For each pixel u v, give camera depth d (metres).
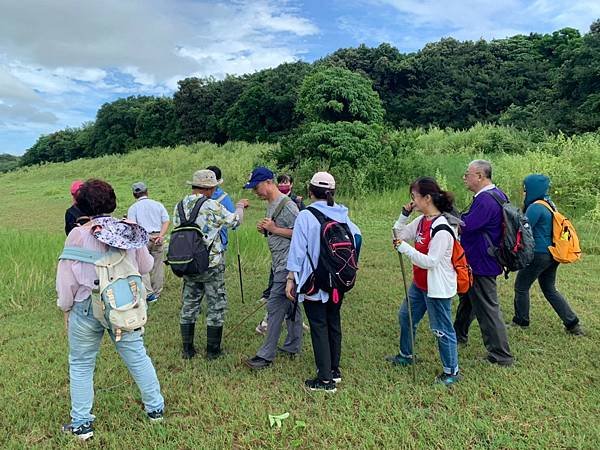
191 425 3.55
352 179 15.16
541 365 4.40
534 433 3.37
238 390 4.05
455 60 37.78
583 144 13.88
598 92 24.73
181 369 4.52
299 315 4.70
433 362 4.55
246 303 6.46
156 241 6.40
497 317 4.41
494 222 4.30
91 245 3.21
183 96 42.81
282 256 4.40
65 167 31.44
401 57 39.44
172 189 19.94
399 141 16.94
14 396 3.94
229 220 4.57
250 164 19.81
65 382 4.23
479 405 3.74
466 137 21.91
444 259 3.92
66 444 3.32
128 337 3.40
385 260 8.62
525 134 21.94
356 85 18.11
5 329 5.50
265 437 3.39
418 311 4.37
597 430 3.35
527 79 35.22
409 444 3.25
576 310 5.93
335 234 3.80
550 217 4.98
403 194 14.38
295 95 35.16
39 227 13.23
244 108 37.50
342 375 4.30
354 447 3.26
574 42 33.19
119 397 3.90
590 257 8.62
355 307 6.16
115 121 48.91
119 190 20.73
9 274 7.16
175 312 6.10
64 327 5.56
